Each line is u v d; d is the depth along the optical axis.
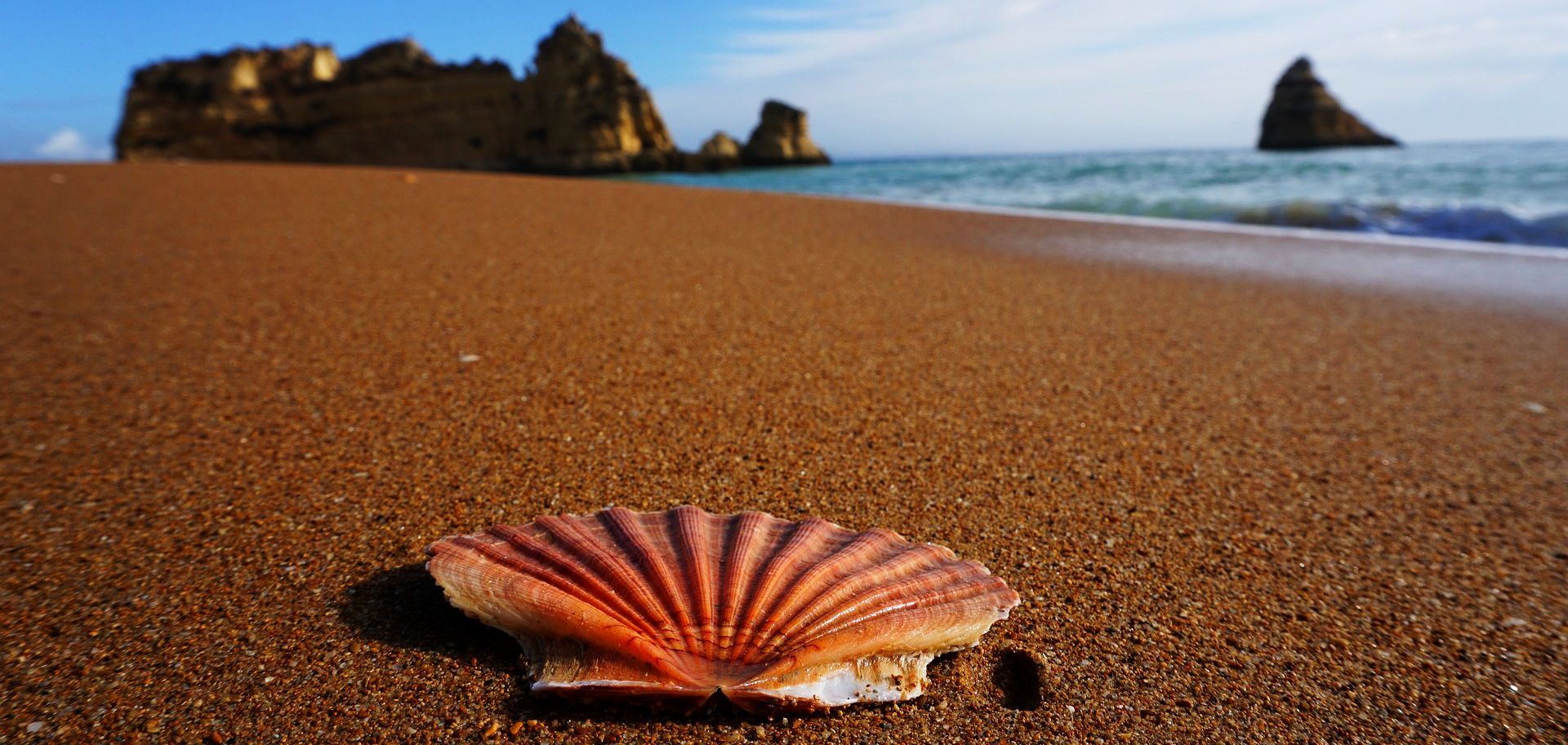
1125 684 0.15
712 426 0.25
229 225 0.56
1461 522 0.21
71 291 0.39
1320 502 0.22
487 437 0.24
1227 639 0.16
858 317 0.39
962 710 0.14
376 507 0.19
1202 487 0.22
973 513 0.20
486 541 0.16
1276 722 0.14
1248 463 0.24
